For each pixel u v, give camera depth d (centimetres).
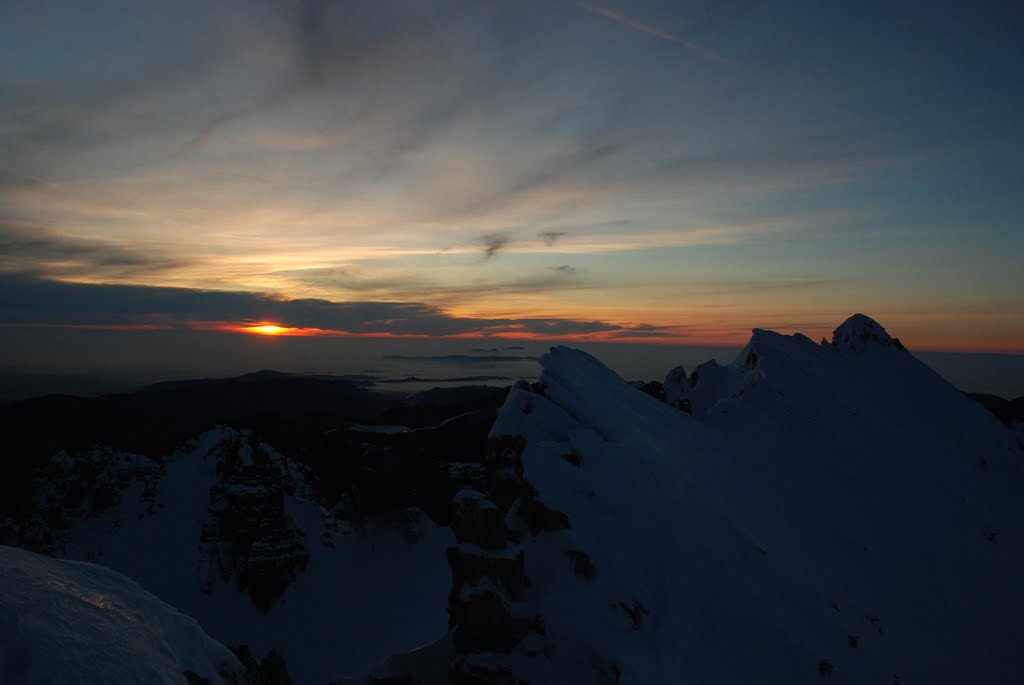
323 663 3039
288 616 3359
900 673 1570
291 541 3650
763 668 1430
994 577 2114
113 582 675
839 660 1519
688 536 1705
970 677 1661
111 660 542
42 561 650
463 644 1473
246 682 729
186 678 611
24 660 486
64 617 559
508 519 1697
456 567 1488
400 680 1522
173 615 702
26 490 4116
